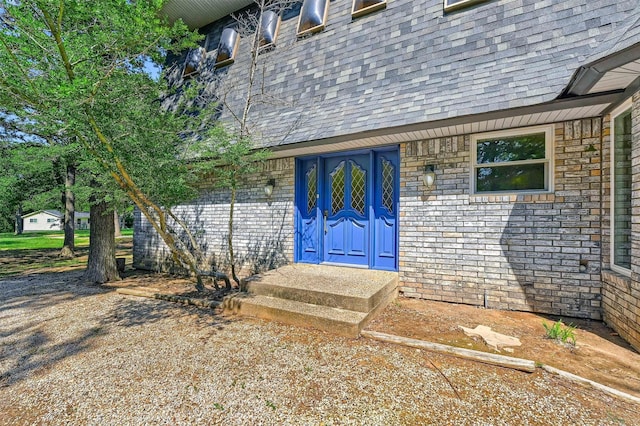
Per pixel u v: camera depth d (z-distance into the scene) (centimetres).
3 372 295
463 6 486
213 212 738
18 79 347
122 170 386
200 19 870
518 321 398
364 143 528
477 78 430
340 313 388
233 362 304
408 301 489
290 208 638
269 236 661
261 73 686
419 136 485
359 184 598
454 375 275
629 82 307
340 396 246
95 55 363
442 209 488
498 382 263
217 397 248
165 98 853
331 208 627
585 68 289
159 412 231
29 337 379
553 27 407
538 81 376
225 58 780
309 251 641
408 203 514
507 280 445
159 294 543
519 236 438
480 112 391
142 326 408
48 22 325
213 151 487
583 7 395
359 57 565
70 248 1208
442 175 489
